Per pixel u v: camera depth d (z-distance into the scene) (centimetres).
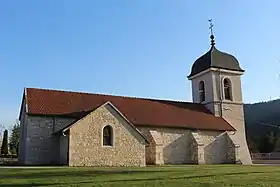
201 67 4212
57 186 1216
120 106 3484
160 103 3847
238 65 4272
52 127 2977
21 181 1398
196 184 1299
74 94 3412
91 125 2738
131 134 2897
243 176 1716
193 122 3647
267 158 4622
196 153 3456
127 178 1539
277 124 6331
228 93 4178
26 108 2952
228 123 3928
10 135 6669
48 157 2912
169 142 3419
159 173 1895
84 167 2462
